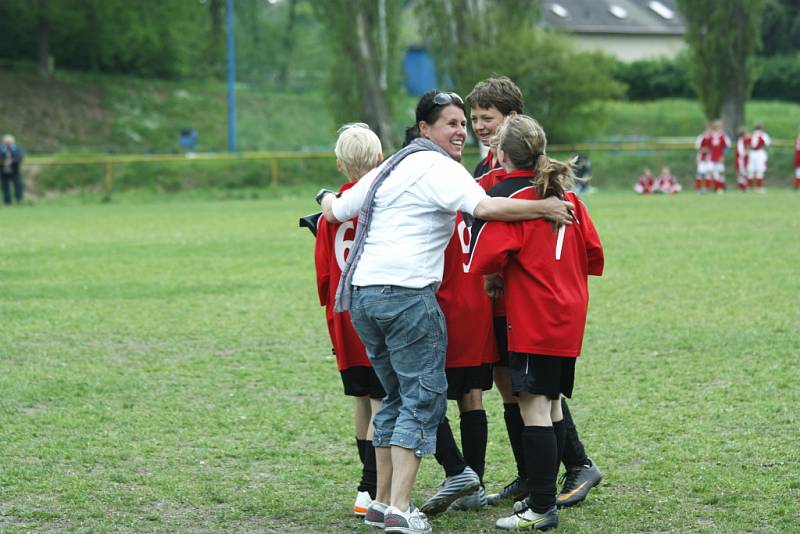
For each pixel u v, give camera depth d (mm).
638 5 192875
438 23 106250
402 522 12828
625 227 53000
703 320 27172
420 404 12852
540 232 12898
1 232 59531
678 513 13633
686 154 106000
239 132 137500
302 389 21203
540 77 105625
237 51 178125
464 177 12805
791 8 177250
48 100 135000
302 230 57094
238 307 31344
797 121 129125
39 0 141875
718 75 105750
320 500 14633
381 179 12953
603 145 108500
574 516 13703
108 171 98750
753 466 15453
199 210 77688
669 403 19297
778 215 58312
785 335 24969
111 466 16203
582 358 23312
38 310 31234
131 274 39312
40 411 19688
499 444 17328
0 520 13711
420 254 12773
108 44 147875
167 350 25266
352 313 13133
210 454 16859
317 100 153875
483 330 13633
